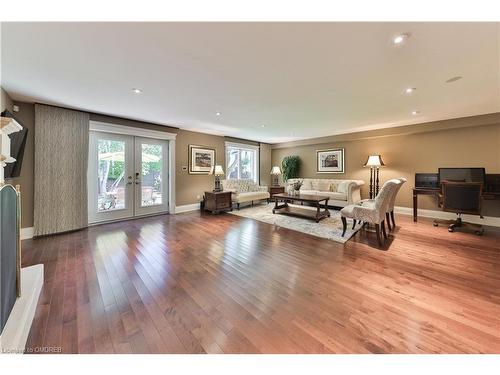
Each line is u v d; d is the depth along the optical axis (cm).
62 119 356
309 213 502
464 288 192
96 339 133
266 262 249
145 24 157
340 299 177
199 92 292
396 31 165
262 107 359
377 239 326
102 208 429
